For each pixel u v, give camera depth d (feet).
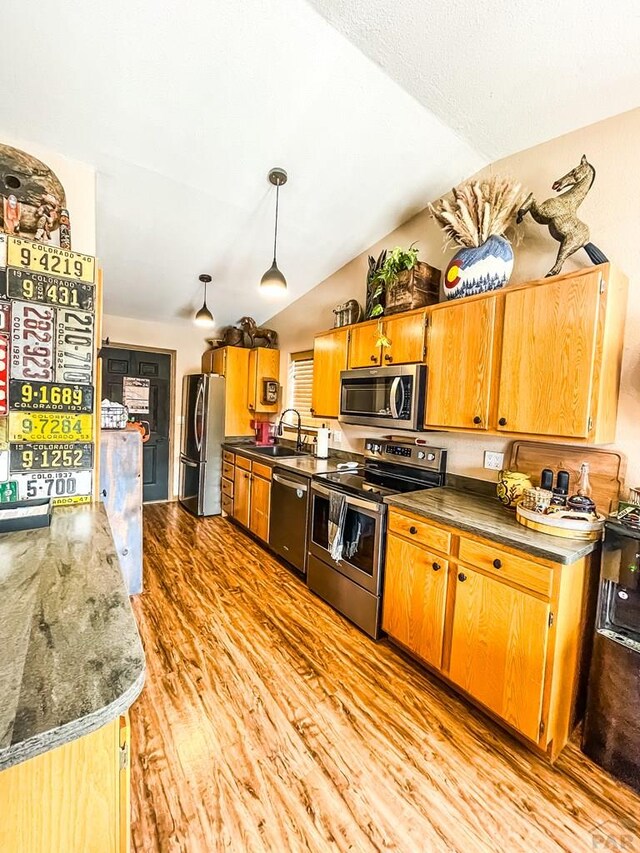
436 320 7.01
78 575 3.23
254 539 12.21
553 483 6.07
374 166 7.34
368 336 8.65
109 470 8.18
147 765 4.54
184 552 10.99
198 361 16.29
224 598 8.52
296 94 5.78
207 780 4.39
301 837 3.85
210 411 14.17
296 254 10.53
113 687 1.99
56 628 2.48
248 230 9.33
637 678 4.42
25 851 1.95
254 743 4.91
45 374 5.06
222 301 13.41
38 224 5.33
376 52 5.16
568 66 5.12
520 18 4.57
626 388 5.54
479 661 5.28
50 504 4.95
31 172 5.30
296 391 13.82
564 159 6.31
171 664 6.32
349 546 7.75
